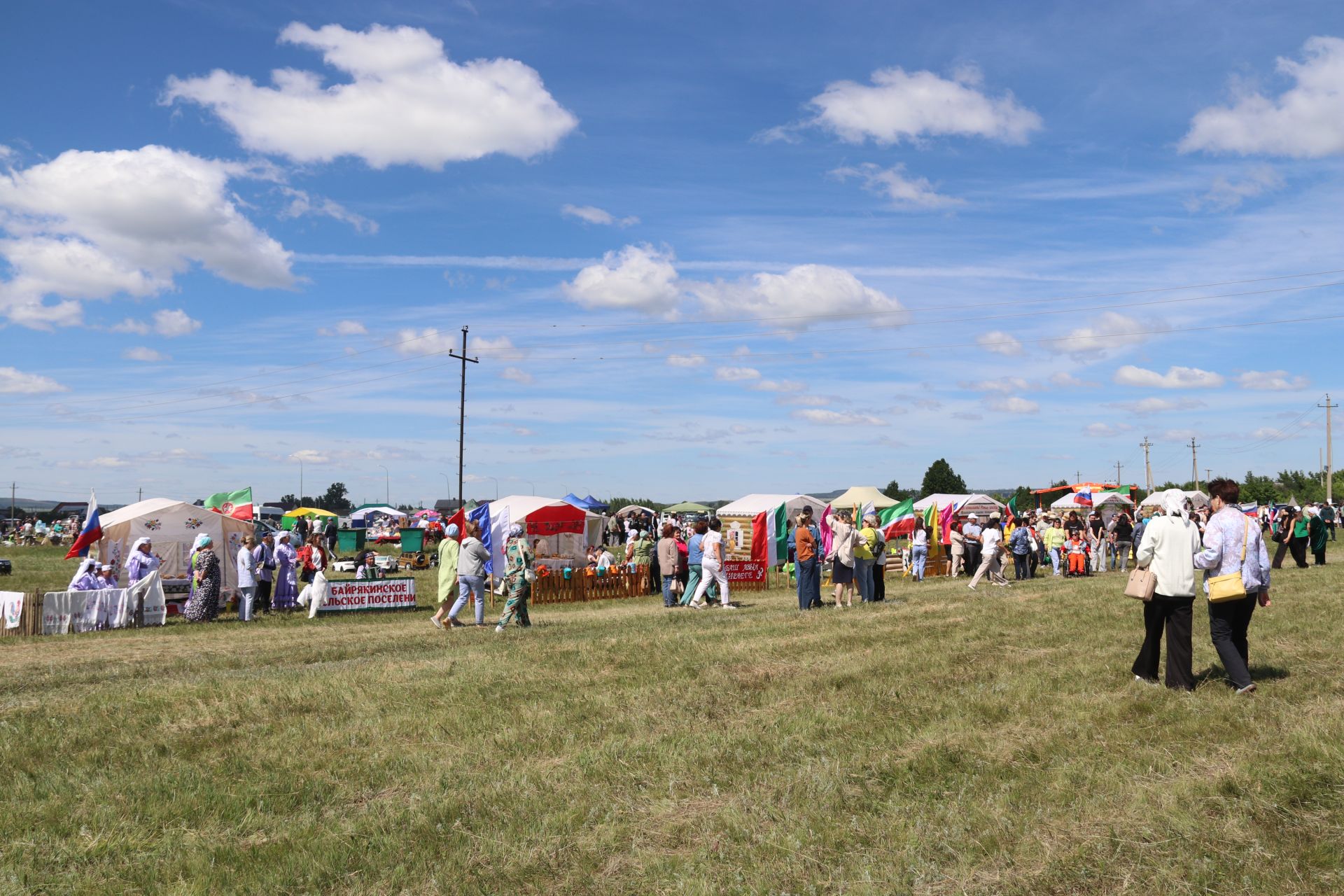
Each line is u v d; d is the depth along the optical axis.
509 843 5.57
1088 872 4.78
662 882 4.98
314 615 20.91
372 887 5.10
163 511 23.02
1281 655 10.28
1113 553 28.72
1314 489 94.12
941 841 5.26
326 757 7.45
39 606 18.03
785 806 5.97
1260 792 5.70
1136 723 7.55
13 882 5.16
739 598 24.64
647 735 7.79
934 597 19.69
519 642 14.08
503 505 27.16
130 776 7.04
